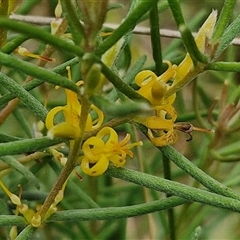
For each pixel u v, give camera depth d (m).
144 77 0.14
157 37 0.16
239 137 0.26
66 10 0.12
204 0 0.30
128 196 0.24
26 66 0.12
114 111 0.12
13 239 0.17
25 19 0.20
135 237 0.26
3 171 0.20
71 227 0.23
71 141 0.14
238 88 0.22
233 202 0.14
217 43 0.13
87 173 0.14
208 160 0.21
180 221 0.21
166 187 0.14
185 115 0.22
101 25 0.12
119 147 0.14
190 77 0.14
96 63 0.12
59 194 0.15
